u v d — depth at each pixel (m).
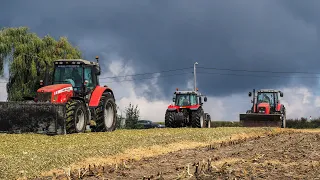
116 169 8.17
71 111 14.70
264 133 18.48
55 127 14.15
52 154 9.41
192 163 8.88
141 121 37.19
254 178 6.89
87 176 7.43
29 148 10.57
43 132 14.20
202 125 25.12
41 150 10.23
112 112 17.55
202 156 10.21
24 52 31.41
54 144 11.49
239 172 7.44
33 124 14.25
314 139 14.62
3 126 14.36
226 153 10.84
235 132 17.39
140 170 8.05
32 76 31.11
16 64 30.80
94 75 17.11
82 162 8.95
